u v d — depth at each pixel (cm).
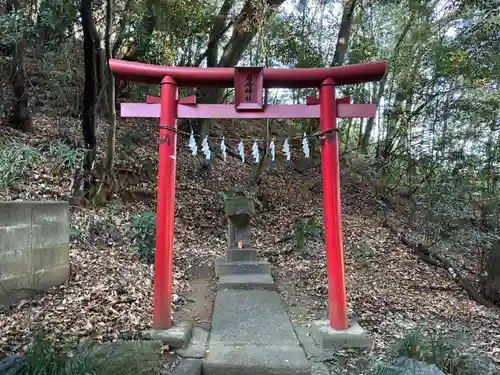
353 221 996
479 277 686
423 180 994
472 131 938
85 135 783
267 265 675
